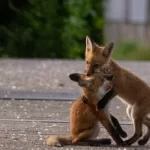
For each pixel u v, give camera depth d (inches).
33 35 1032.2
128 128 514.0
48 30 1035.3
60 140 449.7
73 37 1051.9
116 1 1480.1
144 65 872.3
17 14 1032.2
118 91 461.4
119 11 1477.6
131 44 1258.0
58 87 684.7
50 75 768.9
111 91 457.4
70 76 445.4
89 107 447.5
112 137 451.2
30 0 1035.9
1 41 1031.6
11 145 454.0
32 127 509.7
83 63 897.5
